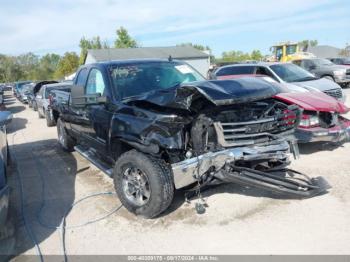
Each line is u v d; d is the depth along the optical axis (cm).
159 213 413
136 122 412
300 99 625
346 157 603
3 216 354
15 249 376
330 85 948
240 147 393
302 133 605
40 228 420
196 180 392
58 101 739
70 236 396
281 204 433
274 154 409
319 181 456
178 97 379
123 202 440
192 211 430
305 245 343
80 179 592
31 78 9950
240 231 377
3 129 570
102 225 416
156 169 396
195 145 387
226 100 367
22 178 616
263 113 417
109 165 525
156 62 554
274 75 984
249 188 485
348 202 427
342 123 638
